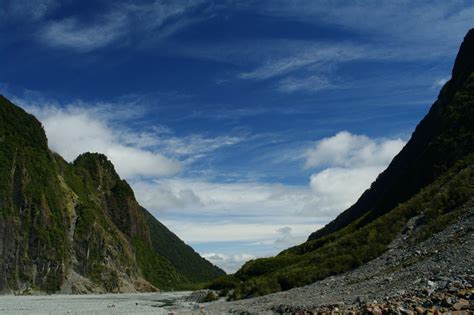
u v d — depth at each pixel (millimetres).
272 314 32031
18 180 186000
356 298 26594
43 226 185750
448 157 57531
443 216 39156
